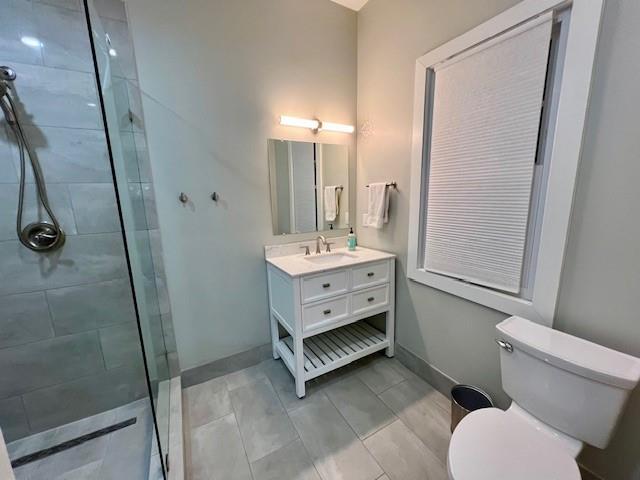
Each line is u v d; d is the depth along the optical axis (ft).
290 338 6.98
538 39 3.56
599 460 3.52
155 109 4.99
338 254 6.84
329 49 6.47
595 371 2.85
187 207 5.49
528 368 3.43
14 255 4.24
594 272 3.36
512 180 4.07
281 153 6.28
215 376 6.23
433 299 5.61
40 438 4.62
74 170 4.45
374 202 6.44
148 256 4.95
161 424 4.35
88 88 4.39
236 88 5.60
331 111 6.70
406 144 5.77
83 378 4.92
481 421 3.28
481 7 4.16
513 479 2.61
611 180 3.13
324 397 5.54
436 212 5.33
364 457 4.26
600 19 3.01
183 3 4.93
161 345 5.32
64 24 4.13
